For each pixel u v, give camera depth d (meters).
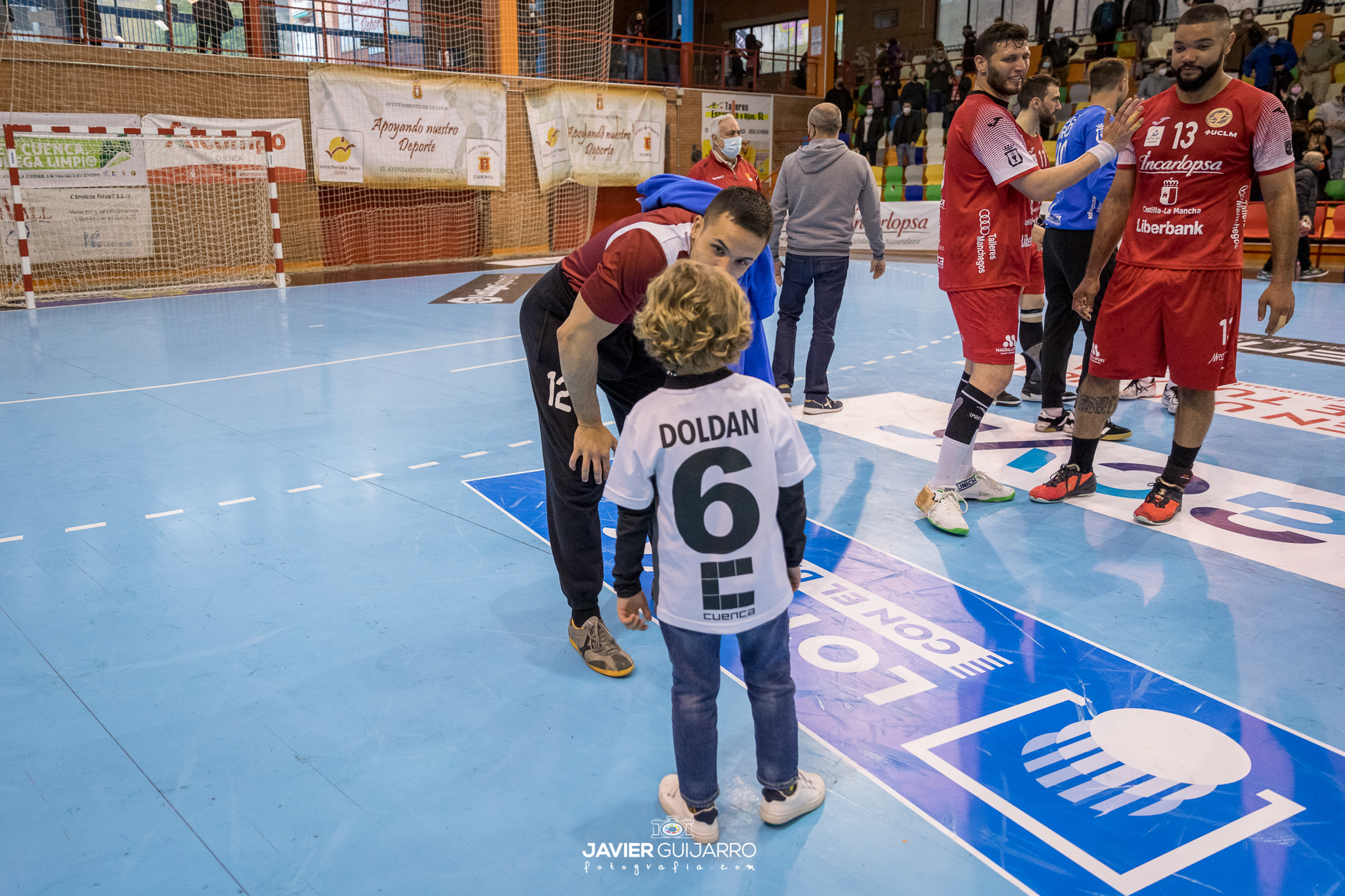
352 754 2.20
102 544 3.46
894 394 6.05
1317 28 15.64
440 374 6.55
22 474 4.25
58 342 7.83
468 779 2.10
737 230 1.91
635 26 21.08
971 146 3.46
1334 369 6.68
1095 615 2.93
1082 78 18.69
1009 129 3.38
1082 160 3.35
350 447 4.73
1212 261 3.49
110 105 12.16
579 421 2.22
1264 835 1.91
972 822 1.96
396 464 4.45
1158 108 3.56
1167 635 2.79
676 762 1.88
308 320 9.18
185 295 11.27
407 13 16.64
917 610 2.96
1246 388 6.10
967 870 1.82
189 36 14.63
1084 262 4.67
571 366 2.12
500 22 16.58
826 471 4.42
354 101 14.45
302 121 14.10
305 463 4.45
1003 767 2.15
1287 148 3.39
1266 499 4.03
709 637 1.83
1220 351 3.55
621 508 1.82
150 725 2.30
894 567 3.30
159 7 14.34
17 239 10.37
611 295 2.04
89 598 3.01
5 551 3.38
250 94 13.47
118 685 2.49
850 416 5.48
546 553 3.41
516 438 4.91
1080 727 2.31
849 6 24.20
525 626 2.85
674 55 19.23
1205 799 2.03
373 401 5.73
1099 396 3.92
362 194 15.22
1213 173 3.43
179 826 1.93
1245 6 18.05
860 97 20.83
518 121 16.62
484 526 3.67
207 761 2.16
